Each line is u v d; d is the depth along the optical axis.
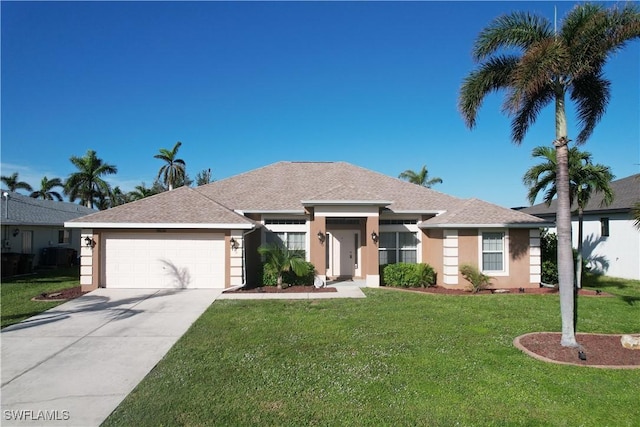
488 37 10.02
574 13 9.22
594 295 16.03
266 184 21.81
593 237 24.55
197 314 12.13
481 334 9.82
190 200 17.95
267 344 9.02
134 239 16.77
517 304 13.66
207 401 6.13
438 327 10.51
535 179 17.84
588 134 11.38
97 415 5.74
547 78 9.05
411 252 19.69
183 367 7.60
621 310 13.04
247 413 5.74
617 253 22.64
